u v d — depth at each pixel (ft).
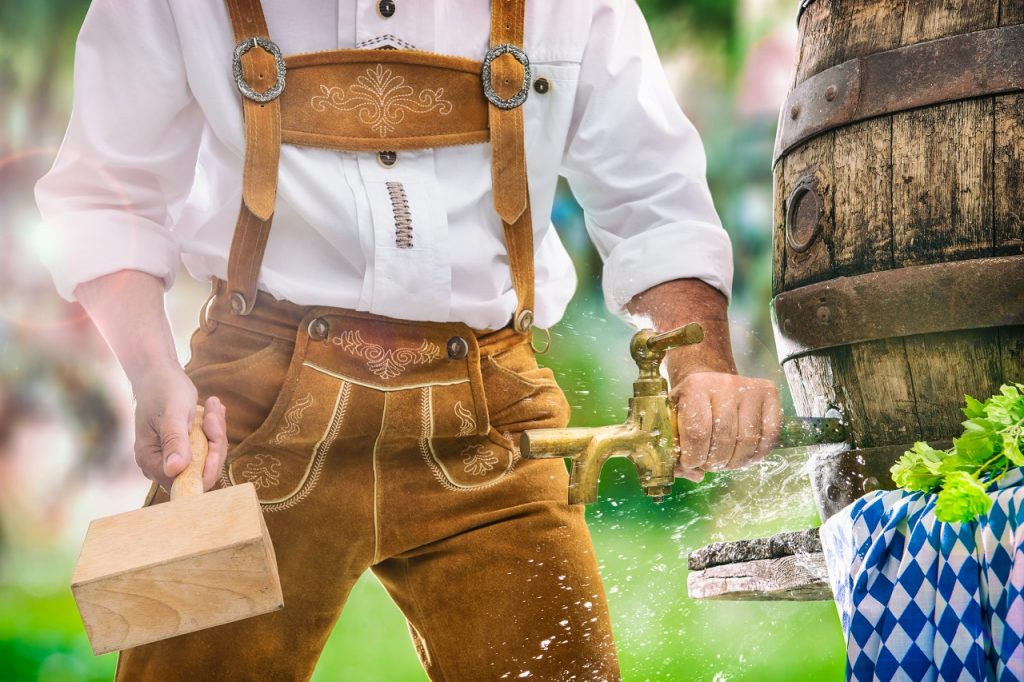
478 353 6.48
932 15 6.54
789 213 7.15
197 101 6.43
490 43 6.51
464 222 6.53
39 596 19.36
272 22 6.35
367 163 6.38
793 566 6.60
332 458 6.35
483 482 6.53
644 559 14.51
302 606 6.38
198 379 6.37
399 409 6.32
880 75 6.63
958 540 5.08
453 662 6.50
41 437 23.41
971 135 6.38
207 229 6.52
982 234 6.35
